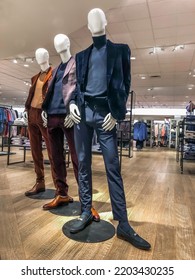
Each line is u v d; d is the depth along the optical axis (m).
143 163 5.99
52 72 2.24
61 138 2.24
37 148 2.61
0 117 6.48
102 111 1.63
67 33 4.79
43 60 2.44
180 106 16.25
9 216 1.96
